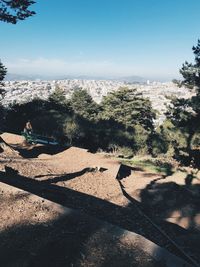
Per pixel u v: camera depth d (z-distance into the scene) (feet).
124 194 48.26
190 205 46.83
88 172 55.36
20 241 21.99
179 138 86.79
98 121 100.73
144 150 92.53
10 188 30.76
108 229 24.89
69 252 21.22
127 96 190.60
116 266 20.30
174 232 34.76
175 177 63.93
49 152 72.23
